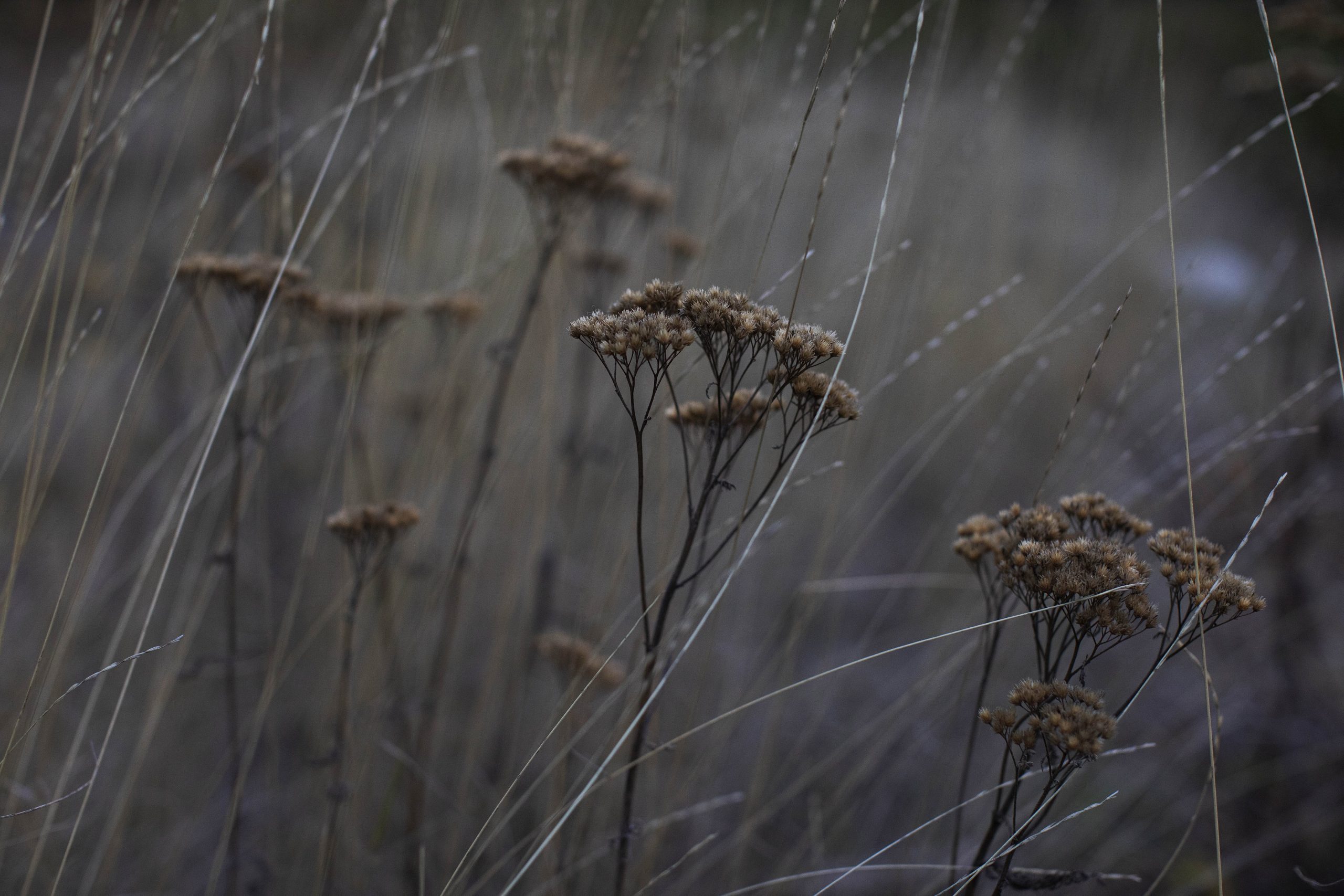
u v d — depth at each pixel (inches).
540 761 100.0
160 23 82.4
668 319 48.5
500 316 114.1
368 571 90.8
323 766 77.7
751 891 88.2
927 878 87.4
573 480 106.6
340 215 117.3
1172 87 241.8
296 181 120.5
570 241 105.4
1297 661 109.9
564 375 124.4
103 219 145.0
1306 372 117.1
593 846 85.0
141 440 131.9
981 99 191.3
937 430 140.3
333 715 92.4
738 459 126.1
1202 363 160.4
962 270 172.9
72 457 129.0
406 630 103.0
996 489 144.3
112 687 104.3
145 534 118.8
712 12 149.6
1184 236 216.2
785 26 160.2
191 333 130.7
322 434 126.8
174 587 115.0
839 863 93.2
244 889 86.7
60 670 86.5
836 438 119.1
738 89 129.1
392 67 126.2
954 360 159.8
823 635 125.8
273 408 88.4
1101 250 197.0
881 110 218.5
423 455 100.6
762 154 117.6
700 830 96.1
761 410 56.8
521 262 110.7
